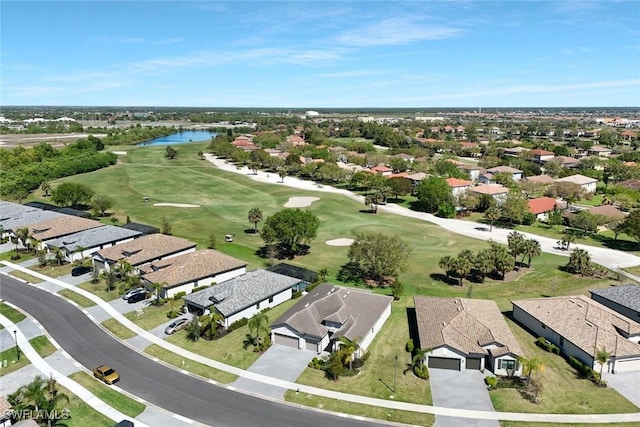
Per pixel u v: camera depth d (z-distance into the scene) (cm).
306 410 4194
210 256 7506
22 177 14575
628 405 4294
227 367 4906
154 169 18488
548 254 8931
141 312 6112
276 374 4772
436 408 4234
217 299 6025
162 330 5709
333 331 5381
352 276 7612
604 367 4831
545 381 4669
